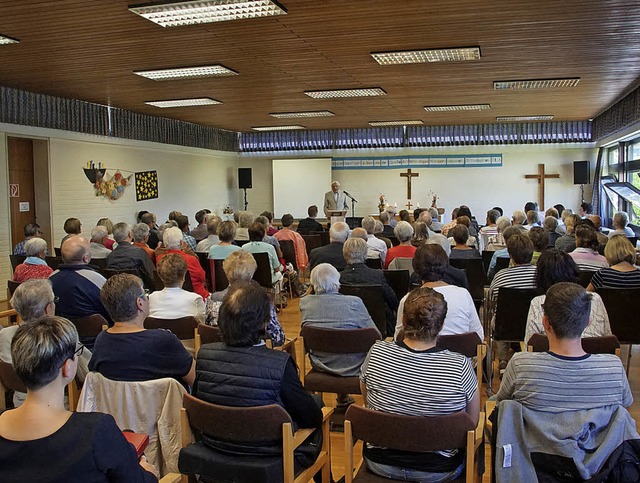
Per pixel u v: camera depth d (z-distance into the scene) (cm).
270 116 1137
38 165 891
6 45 564
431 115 1148
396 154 1395
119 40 550
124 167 1059
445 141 1361
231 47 580
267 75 726
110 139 1013
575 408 185
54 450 138
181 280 344
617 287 381
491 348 411
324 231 930
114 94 868
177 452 228
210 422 204
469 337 305
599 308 319
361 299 352
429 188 1389
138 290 246
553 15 479
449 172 1377
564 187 1326
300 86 807
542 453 184
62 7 447
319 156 1432
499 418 189
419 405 197
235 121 1225
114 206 1035
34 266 470
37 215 900
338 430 352
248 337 215
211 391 213
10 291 475
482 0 439
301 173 1431
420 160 1385
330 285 329
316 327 315
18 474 136
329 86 808
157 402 229
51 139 888
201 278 491
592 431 183
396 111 1077
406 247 522
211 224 661
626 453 179
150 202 1136
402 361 205
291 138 1445
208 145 1341
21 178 876
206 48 585
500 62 660
